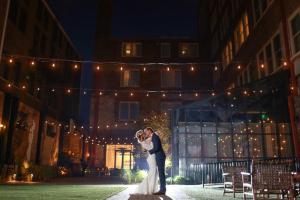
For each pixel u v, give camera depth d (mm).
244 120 18969
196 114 19359
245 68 21484
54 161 28641
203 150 19047
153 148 8070
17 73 21984
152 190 8031
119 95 33125
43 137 26312
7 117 20000
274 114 16312
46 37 27062
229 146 19078
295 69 14039
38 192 9258
